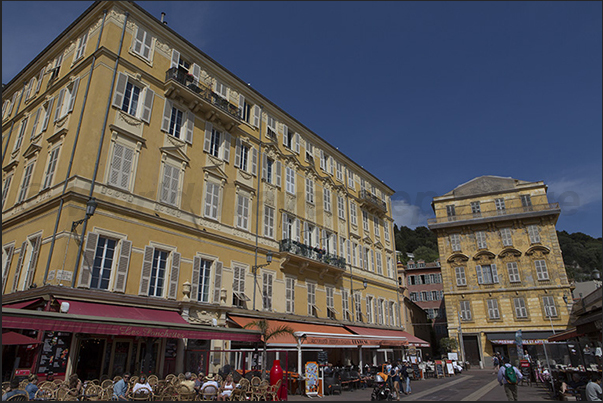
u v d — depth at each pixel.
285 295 25.48
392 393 19.14
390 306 38.25
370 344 26.09
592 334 25.67
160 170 20.03
